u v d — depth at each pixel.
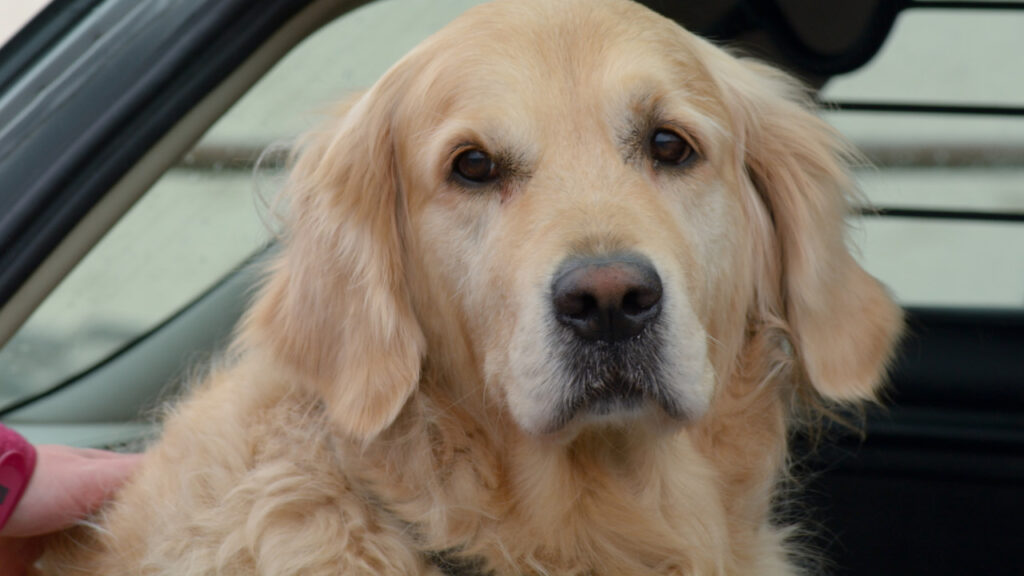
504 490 2.40
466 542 2.36
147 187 2.20
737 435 2.61
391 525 2.32
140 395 3.05
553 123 2.24
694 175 2.38
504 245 2.20
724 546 2.56
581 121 2.25
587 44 2.33
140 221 2.83
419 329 2.44
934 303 3.60
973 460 3.35
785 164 2.69
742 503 2.63
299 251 2.51
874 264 3.72
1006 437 3.32
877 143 3.63
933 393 3.40
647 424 2.22
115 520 2.41
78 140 2.13
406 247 2.47
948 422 3.38
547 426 2.14
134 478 2.50
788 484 3.13
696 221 2.37
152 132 2.16
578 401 2.12
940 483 3.38
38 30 2.24
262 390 2.47
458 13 2.85
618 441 2.39
